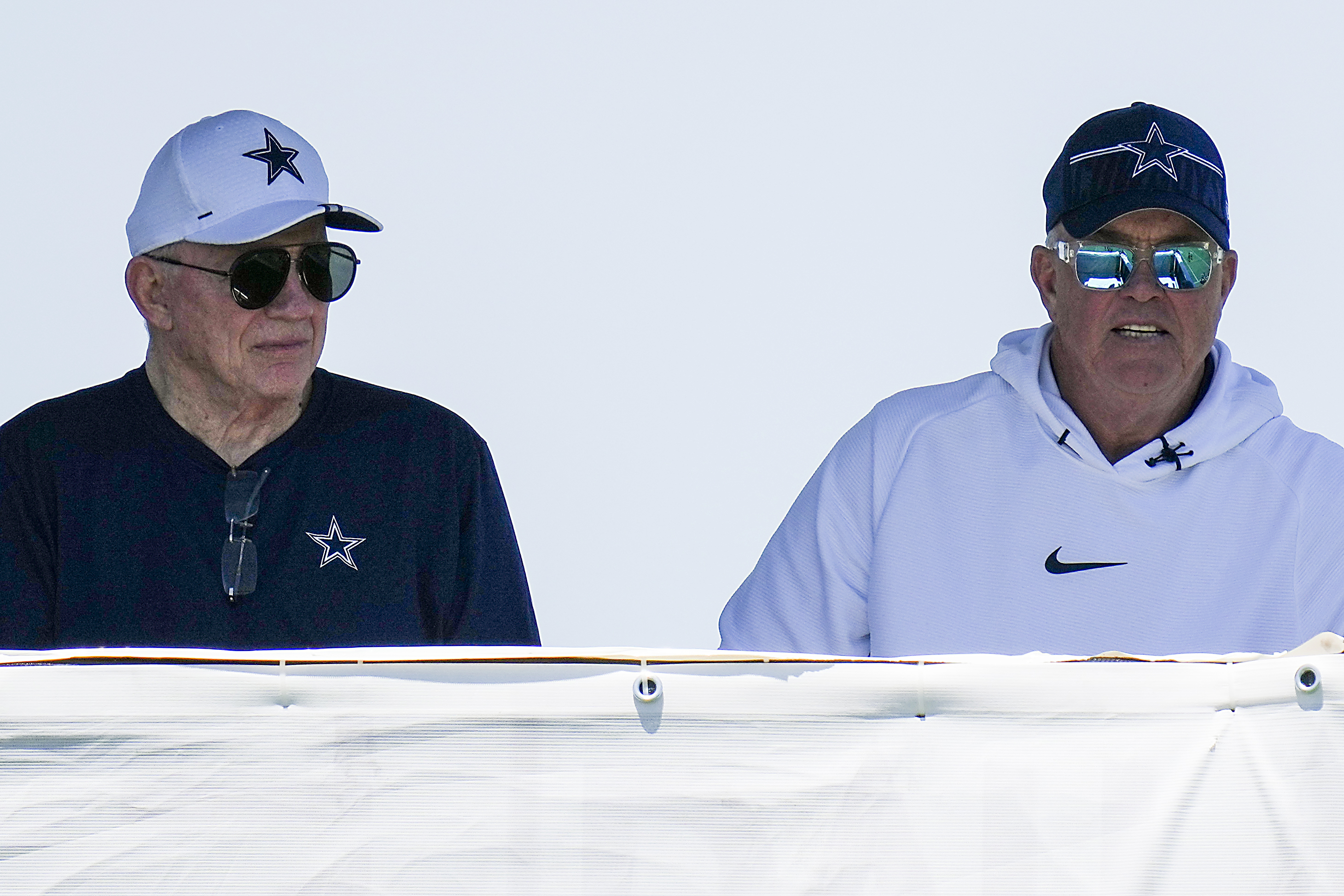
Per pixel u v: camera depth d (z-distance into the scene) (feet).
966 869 18.13
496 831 18.07
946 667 18.52
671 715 18.31
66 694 18.16
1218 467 35.60
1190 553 35.06
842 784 18.24
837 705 18.39
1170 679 18.48
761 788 18.20
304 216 35.65
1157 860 18.12
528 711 18.29
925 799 18.24
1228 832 18.15
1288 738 18.25
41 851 17.93
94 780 18.06
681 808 18.17
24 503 35.35
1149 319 34.06
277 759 18.16
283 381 35.45
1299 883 17.99
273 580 35.09
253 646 34.65
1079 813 18.22
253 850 18.01
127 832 18.01
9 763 18.03
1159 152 34.42
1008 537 35.96
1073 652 35.04
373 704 18.28
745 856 18.12
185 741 18.16
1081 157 35.24
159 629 34.42
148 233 35.91
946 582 36.09
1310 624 34.50
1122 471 35.37
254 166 36.17
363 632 35.47
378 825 18.07
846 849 18.13
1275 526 35.01
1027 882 18.10
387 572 36.09
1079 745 18.38
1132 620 34.94
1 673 18.13
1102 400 35.47
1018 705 18.43
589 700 18.30
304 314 35.65
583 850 18.07
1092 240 34.42
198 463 35.78
